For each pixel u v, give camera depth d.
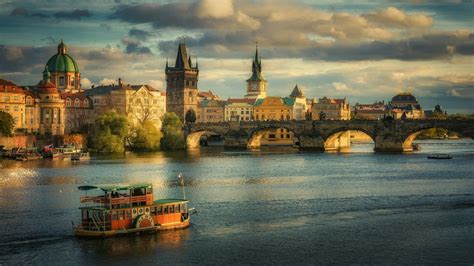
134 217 105.44
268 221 117.44
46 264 91.00
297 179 182.50
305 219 119.56
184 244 100.50
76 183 171.00
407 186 164.88
